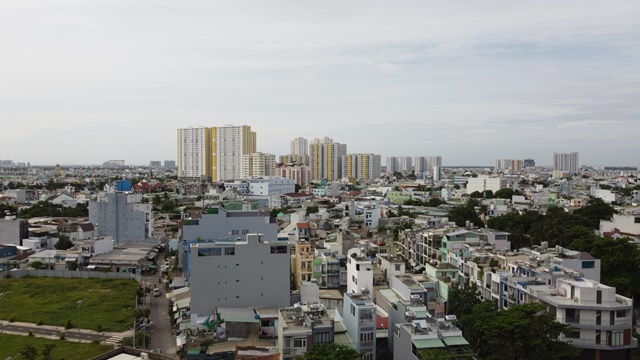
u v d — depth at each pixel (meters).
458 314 84.44
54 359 81.38
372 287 91.56
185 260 118.88
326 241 137.38
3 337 93.31
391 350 73.88
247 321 82.12
